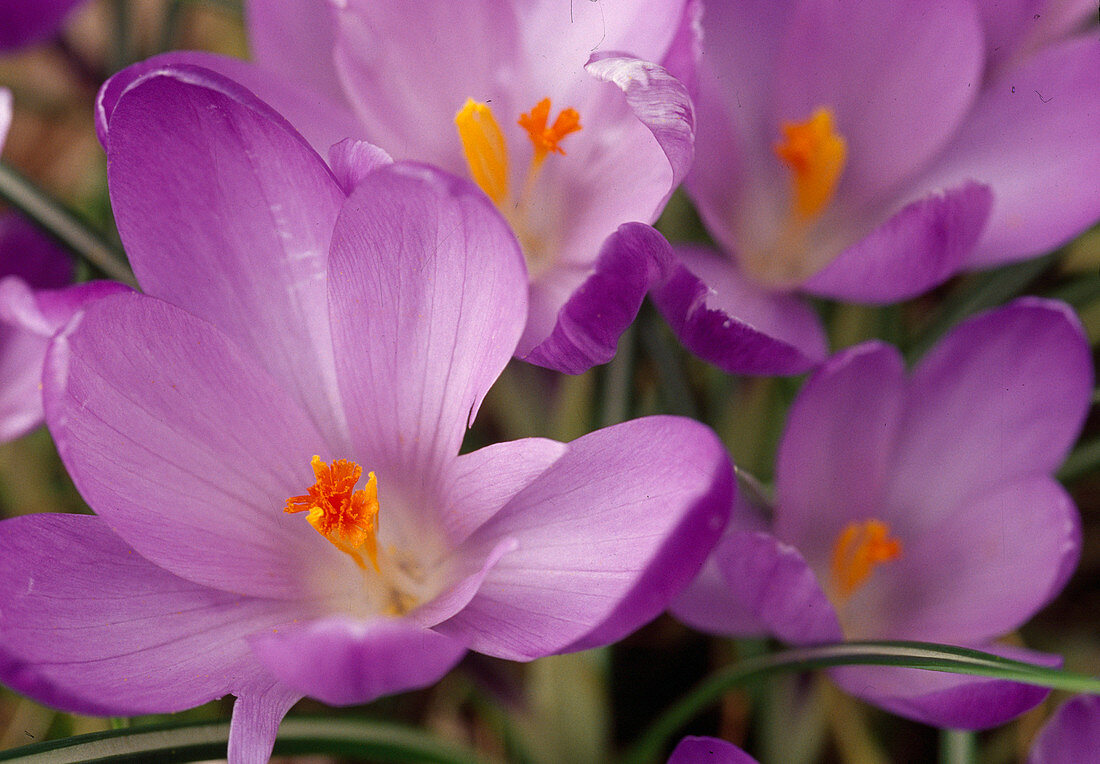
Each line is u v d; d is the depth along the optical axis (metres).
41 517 0.24
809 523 0.27
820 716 0.29
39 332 0.25
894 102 0.27
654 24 0.25
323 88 0.27
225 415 0.24
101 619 0.24
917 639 0.27
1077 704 0.25
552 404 0.30
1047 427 0.27
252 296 0.24
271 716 0.23
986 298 0.29
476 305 0.24
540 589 0.24
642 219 0.25
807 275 0.28
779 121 0.28
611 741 0.30
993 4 0.27
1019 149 0.28
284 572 0.24
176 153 0.24
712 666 0.31
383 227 0.23
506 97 0.26
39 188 0.28
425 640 0.22
